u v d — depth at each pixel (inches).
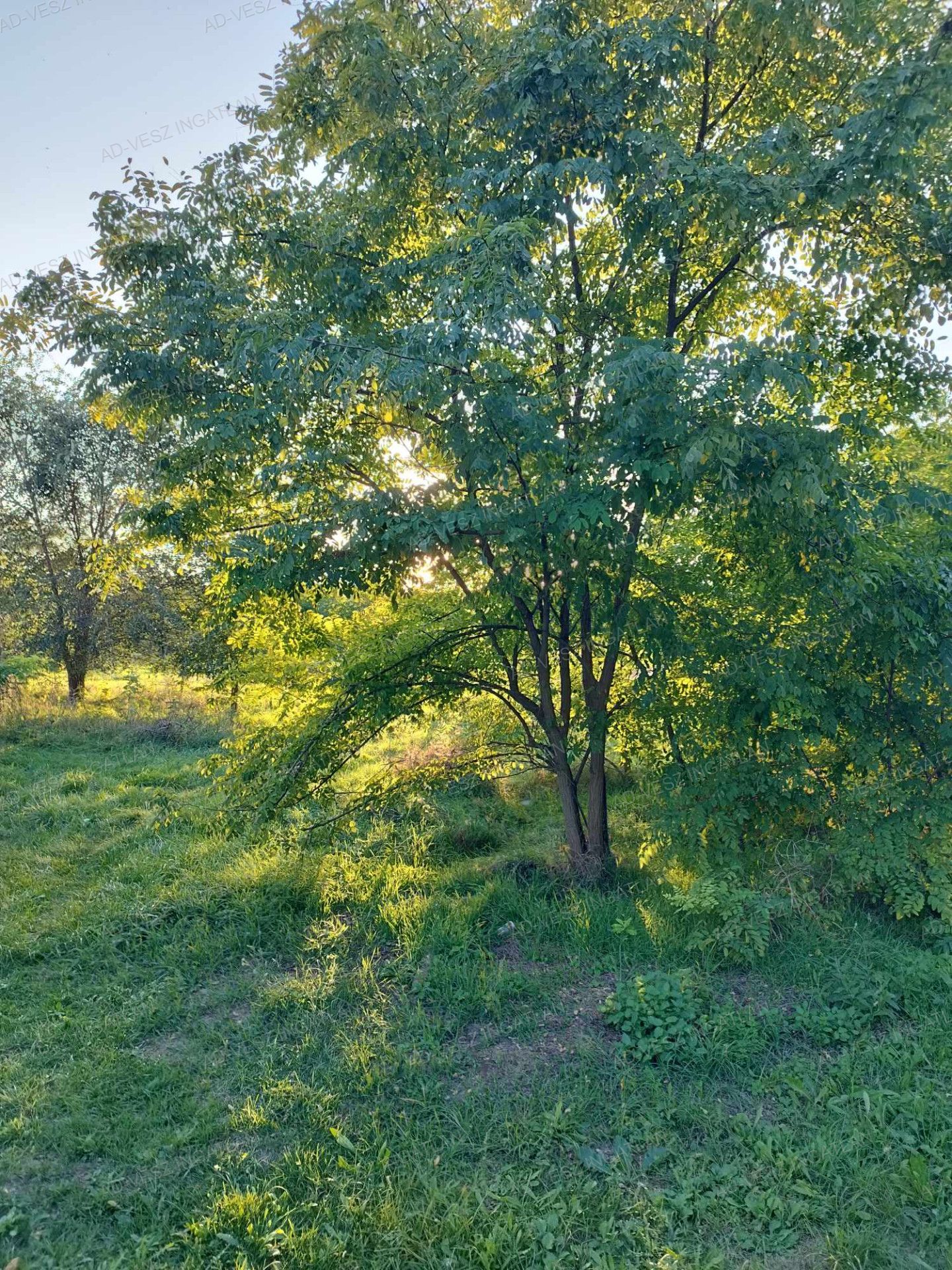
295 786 227.9
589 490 180.4
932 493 192.5
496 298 161.9
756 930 187.9
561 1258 111.9
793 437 170.1
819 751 222.7
